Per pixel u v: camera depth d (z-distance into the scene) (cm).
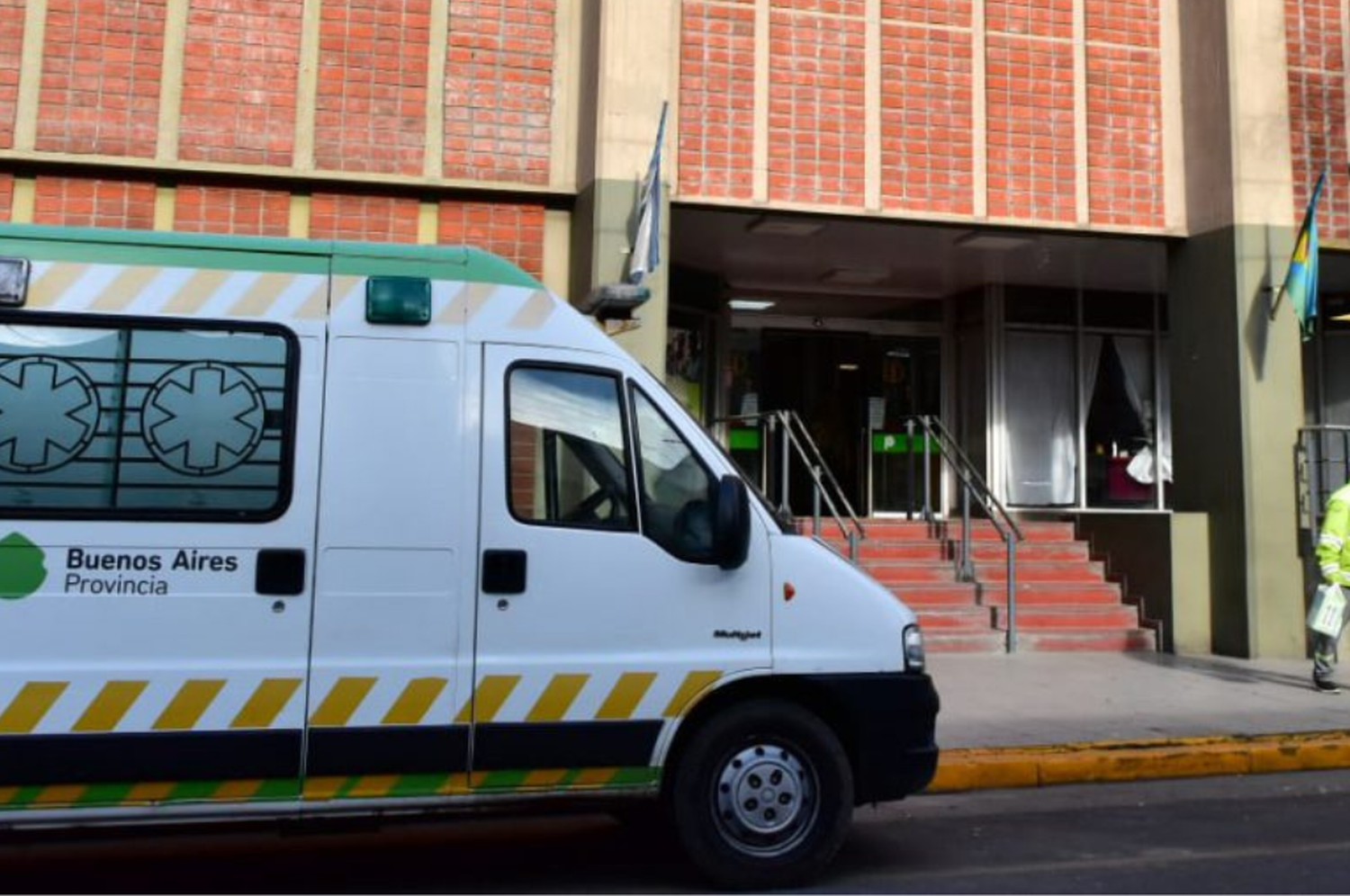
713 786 472
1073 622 1120
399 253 477
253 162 943
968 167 1082
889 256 1239
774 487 1418
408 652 448
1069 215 1106
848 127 1055
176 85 935
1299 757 736
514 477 468
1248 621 1049
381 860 538
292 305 459
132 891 487
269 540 441
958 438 1455
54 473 431
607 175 957
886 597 504
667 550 478
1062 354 1423
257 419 449
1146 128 1134
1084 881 498
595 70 975
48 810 417
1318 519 1071
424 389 464
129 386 442
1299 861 531
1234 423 1073
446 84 980
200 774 428
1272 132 1095
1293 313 1082
